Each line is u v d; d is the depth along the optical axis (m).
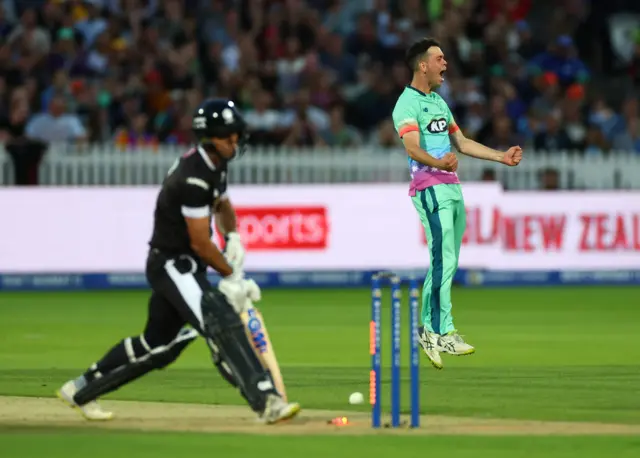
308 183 77.38
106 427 28.33
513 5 93.56
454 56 87.69
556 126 82.19
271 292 72.62
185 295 27.81
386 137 81.31
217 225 29.42
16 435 27.12
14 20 90.31
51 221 73.81
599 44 95.44
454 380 36.97
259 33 88.06
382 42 88.56
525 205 75.75
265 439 26.41
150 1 88.75
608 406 31.64
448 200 38.31
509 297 69.19
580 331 52.44
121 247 74.06
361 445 25.62
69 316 59.59
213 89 84.38
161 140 80.12
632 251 76.38
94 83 84.12
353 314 59.94
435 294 38.44
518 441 26.14
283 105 83.69
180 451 25.08
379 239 74.69
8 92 81.38
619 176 78.81
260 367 27.83
